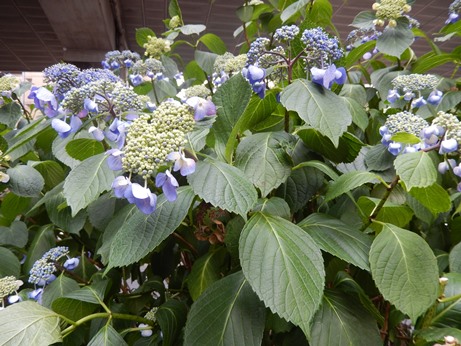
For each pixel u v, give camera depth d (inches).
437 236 21.9
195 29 35.9
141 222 13.8
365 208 17.3
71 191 14.2
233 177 12.7
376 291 19.2
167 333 16.1
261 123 20.8
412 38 26.7
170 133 11.9
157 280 21.4
